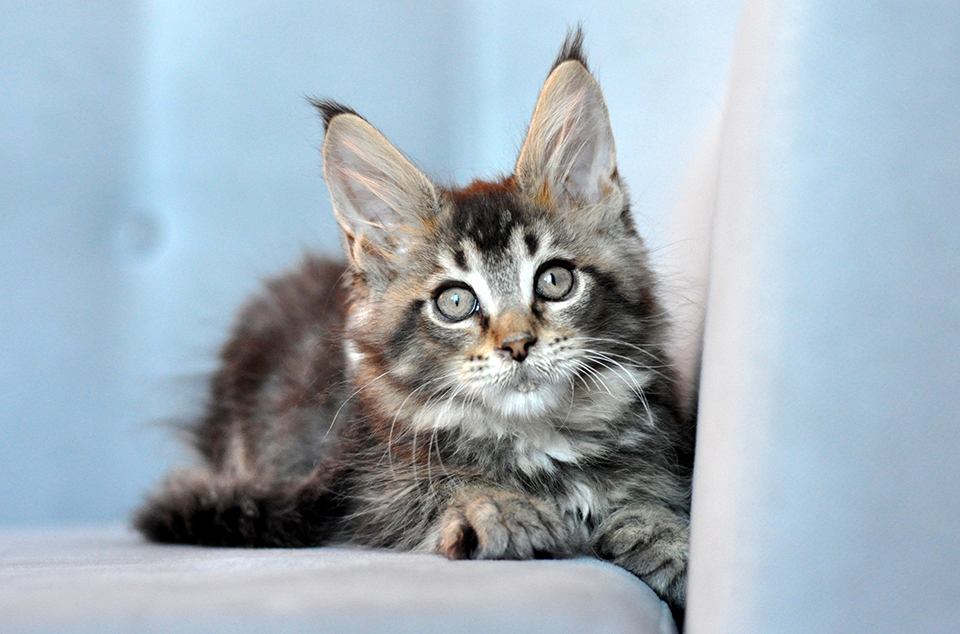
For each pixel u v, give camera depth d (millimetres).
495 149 784
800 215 391
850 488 389
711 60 617
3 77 769
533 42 760
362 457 545
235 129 807
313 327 627
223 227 803
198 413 672
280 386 616
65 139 785
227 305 765
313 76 812
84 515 777
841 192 390
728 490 397
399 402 534
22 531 653
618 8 655
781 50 394
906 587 388
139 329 796
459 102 812
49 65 779
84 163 790
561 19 731
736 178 403
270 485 555
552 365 507
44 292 778
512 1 773
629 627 391
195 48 806
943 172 388
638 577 453
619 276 535
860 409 389
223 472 594
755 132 397
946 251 388
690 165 579
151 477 766
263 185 805
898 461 388
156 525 557
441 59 816
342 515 545
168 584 402
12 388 769
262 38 810
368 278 549
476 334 518
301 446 584
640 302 538
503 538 452
